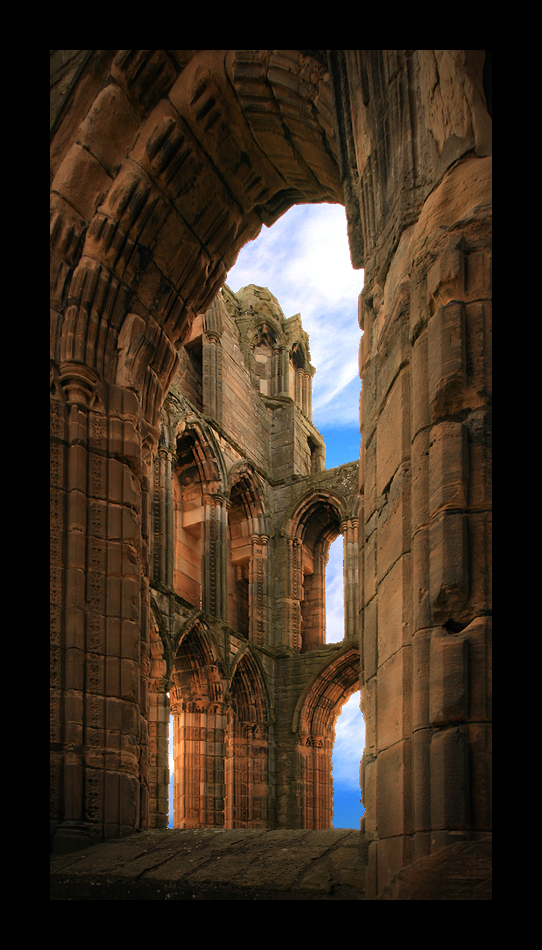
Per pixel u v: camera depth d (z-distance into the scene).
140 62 10.50
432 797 4.49
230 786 26.53
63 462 10.67
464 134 5.63
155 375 12.29
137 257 11.62
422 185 6.22
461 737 4.39
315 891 6.20
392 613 5.61
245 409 29.83
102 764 9.79
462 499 4.82
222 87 10.76
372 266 7.05
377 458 6.50
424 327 5.56
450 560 4.73
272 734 27.17
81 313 11.15
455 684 4.49
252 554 28.98
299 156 11.52
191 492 26.77
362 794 6.68
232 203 12.30
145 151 11.02
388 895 4.42
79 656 9.98
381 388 6.48
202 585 25.30
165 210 11.55
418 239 5.76
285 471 30.62
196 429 25.78
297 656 27.92
